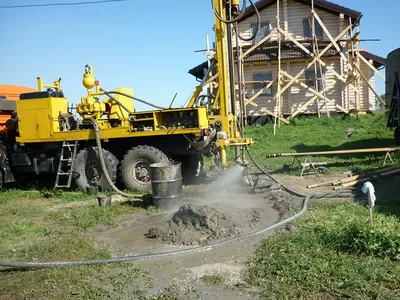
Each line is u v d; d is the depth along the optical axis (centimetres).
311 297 341
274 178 895
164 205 681
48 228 614
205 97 944
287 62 2069
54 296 379
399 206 600
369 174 814
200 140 829
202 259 449
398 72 1220
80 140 930
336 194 708
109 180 823
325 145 1434
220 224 534
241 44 2138
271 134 1742
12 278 428
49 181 1130
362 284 350
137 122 887
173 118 869
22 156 999
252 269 407
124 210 699
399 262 392
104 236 566
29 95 974
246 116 2066
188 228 541
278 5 1912
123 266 442
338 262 397
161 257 462
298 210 622
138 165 869
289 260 409
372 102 2153
